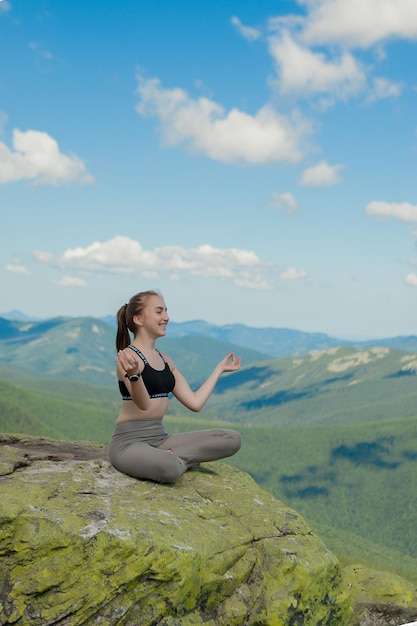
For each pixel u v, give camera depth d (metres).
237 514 5.40
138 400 5.34
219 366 6.02
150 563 4.20
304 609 4.90
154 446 5.71
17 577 4.05
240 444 5.87
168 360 5.78
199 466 6.40
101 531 4.23
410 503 171.00
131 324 5.57
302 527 5.53
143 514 4.73
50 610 4.04
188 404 5.78
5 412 170.50
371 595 7.13
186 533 4.65
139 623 4.21
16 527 4.11
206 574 4.52
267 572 4.94
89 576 4.13
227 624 4.63
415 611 6.87
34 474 5.36
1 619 3.98
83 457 6.26
